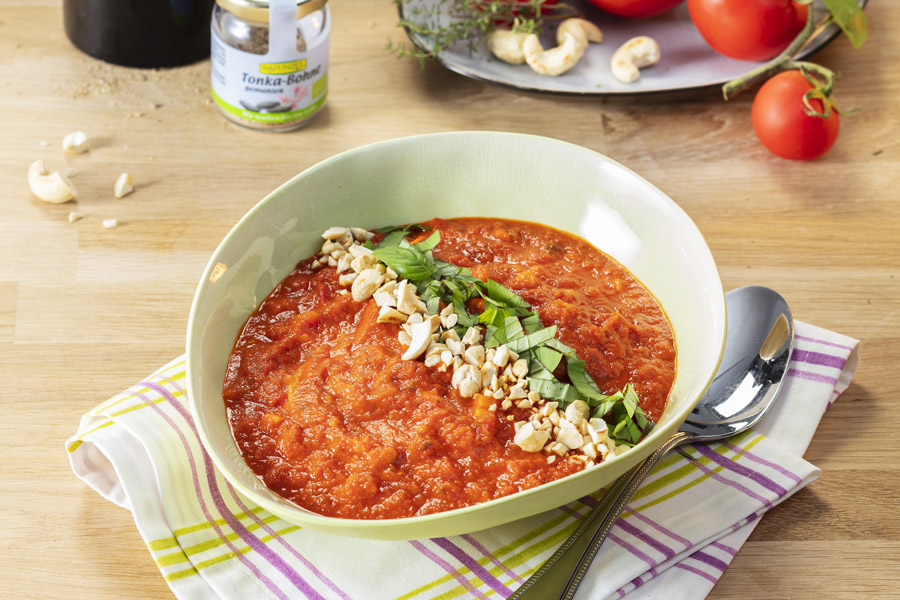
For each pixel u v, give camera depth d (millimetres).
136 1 710
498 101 733
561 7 767
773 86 696
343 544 535
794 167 705
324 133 709
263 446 542
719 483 559
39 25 758
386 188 615
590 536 533
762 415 581
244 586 521
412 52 729
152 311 621
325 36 693
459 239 614
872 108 735
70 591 526
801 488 567
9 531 541
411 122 718
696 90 712
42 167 667
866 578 541
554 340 560
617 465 509
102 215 660
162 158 689
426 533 507
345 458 538
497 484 535
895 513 561
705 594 530
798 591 536
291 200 590
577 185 613
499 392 549
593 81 724
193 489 542
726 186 692
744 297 618
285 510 500
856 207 686
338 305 579
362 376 556
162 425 557
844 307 638
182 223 660
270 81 688
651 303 595
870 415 596
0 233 648
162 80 733
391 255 578
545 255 611
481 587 526
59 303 621
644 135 717
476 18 729
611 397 547
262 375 561
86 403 584
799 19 717
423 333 559
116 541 541
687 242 583
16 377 591
